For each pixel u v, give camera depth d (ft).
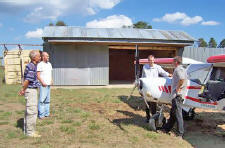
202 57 49.26
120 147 12.89
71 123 17.48
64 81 42.83
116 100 27.76
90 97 30.42
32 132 14.34
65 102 26.43
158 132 15.80
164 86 16.35
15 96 29.45
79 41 39.22
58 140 13.69
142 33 45.44
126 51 68.69
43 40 40.42
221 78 19.16
